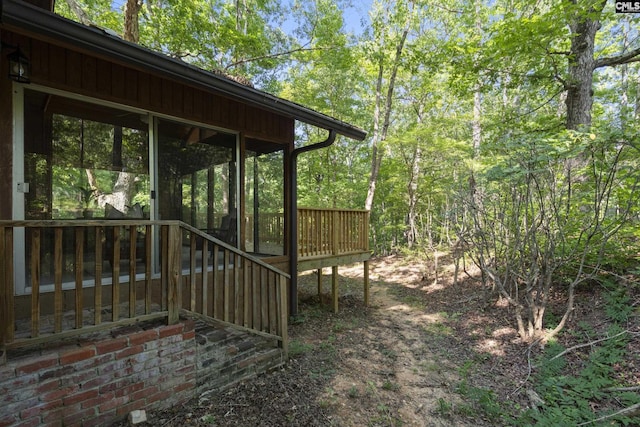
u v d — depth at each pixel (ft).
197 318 9.18
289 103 13.01
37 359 6.45
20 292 9.25
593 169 13.75
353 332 16.35
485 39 25.77
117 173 11.68
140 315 8.08
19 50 8.54
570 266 15.98
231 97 11.35
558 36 19.24
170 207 12.98
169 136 13.00
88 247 10.89
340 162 53.16
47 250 9.98
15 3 6.29
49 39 7.33
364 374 11.62
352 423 8.68
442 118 36.94
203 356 9.14
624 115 14.48
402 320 18.61
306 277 32.83
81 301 7.14
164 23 27.63
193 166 13.79
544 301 13.88
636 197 13.82
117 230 7.66
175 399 8.48
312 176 50.47
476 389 10.11
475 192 18.97
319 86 45.60
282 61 41.11
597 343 12.00
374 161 40.24
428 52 30.48
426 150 33.27
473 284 23.93
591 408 9.11
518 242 15.23
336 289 20.34
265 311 11.25
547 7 26.35
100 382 7.22
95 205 11.21
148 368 7.99
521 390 10.46
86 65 10.64
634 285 14.20
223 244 9.78
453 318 18.25
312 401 9.49
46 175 10.19
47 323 8.38
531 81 23.07
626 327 12.23
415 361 12.90
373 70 39.68
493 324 16.38
